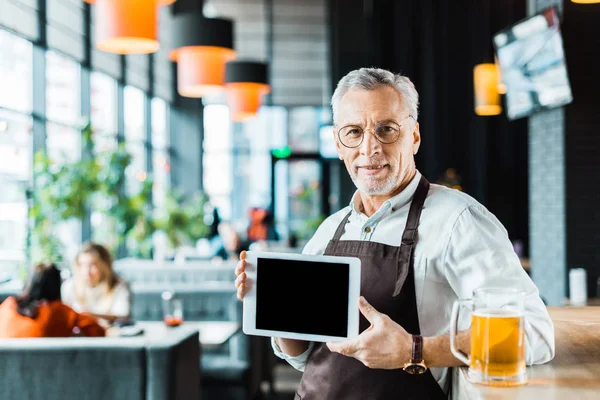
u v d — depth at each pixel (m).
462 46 10.66
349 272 1.41
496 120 10.80
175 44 6.12
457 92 10.75
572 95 4.71
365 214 1.68
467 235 1.46
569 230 4.72
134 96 9.02
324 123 11.98
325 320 1.42
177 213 8.61
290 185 12.07
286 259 1.45
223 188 11.95
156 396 2.91
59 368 2.90
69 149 6.75
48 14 6.16
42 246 5.56
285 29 11.76
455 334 1.29
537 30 4.77
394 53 10.84
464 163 10.87
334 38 11.70
